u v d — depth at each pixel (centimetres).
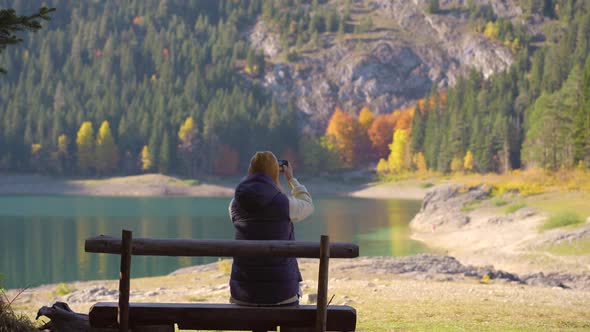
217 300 1516
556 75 19225
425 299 1370
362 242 5581
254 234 464
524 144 13925
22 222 7650
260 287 457
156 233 6419
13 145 19300
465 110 18662
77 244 5428
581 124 10188
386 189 17225
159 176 18525
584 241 4134
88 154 19250
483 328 933
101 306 474
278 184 495
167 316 465
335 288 1688
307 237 6031
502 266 3903
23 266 4203
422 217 7012
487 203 6856
